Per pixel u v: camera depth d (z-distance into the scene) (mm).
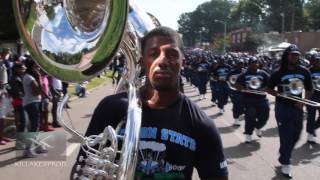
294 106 6637
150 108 1892
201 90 19422
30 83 8469
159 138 1845
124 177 1637
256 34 93875
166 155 1838
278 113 6730
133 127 1689
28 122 8609
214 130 1935
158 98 1894
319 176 6852
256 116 9438
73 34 1812
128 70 1957
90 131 1938
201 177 1947
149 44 1872
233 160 7777
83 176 1715
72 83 1823
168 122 1867
